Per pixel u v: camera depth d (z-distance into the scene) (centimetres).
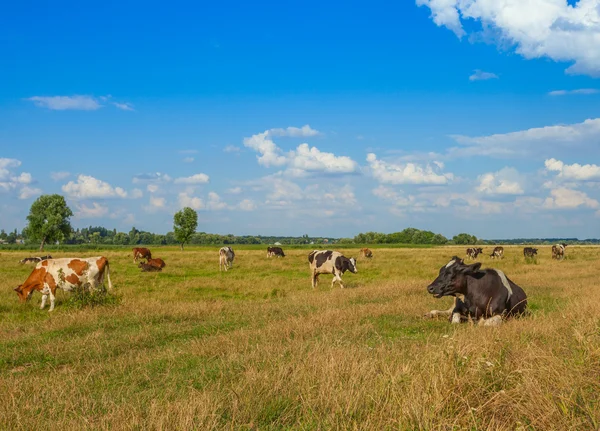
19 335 1050
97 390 629
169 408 488
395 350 699
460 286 1066
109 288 1620
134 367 748
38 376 709
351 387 505
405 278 2297
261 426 475
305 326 977
